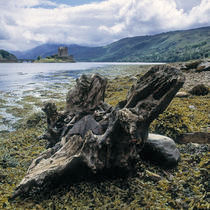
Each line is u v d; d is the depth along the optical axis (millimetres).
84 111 2893
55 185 2373
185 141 3219
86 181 2443
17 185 2459
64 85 12227
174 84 2270
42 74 22062
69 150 2492
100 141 2316
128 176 2477
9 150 3502
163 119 3508
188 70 10438
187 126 3400
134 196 2254
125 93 7293
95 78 2852
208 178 2420
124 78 11758
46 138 3119
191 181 2438
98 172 2393
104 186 2385
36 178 2295
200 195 2244
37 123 4727
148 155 2744
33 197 2320
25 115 5699
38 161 2598
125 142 2346
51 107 2957
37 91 10070
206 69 9695
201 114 4105
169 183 2418
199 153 2889
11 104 7219
